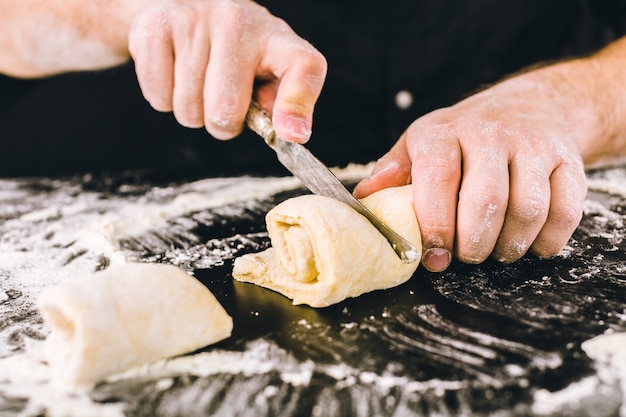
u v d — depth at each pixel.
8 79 2.08
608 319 0.89
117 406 0.73
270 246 1.26
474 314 0.92
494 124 1.07
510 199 0.99
